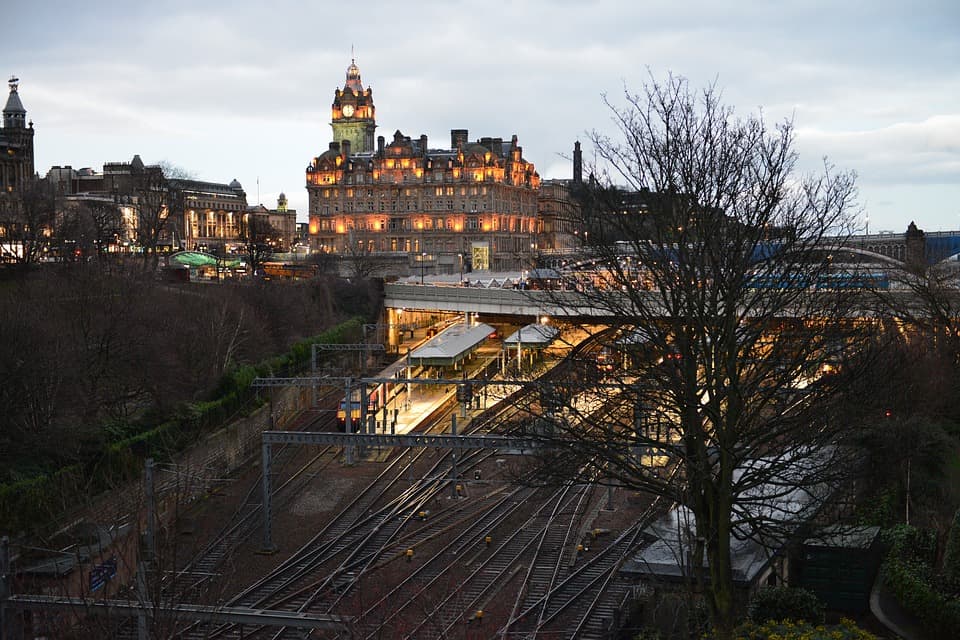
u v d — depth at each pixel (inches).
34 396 2613.2
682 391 1385.3
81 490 2311.8
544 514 2755.9
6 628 1376.7
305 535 2647.6
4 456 2425.0
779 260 1478.8
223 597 2048.5
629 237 1539.1
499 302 5019.7
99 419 2871.6
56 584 1715.1
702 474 1337.4
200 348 3533.5
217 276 6309.1
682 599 1514.5
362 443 2314.2
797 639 1293.1
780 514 1815.9
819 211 1797.5
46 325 2994.6
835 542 1663.4
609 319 1802.4
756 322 1445.6
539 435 1568.7
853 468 1545.3
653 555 1696.6
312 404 4247.0
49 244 5246.1
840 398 1457.9
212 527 2635.3
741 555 1672.0
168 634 1072.2
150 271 5044.3
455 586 2217.0
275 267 6535.4
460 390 3978.8
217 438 3186.5
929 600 1534.2
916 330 2623.0
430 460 3420.3
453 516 2783.0
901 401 1930.4
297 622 1409.9
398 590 2154.3
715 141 1553.9
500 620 2022.6
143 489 2231.8
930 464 2055.9
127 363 3166.8
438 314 7303.2
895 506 1980.8
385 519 2746.1
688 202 1456.7
